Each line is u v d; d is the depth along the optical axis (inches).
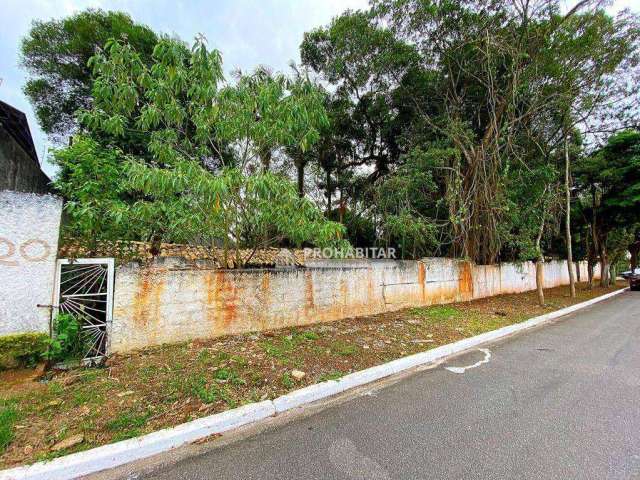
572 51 361.4
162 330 160.2
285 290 210.1
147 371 129.4
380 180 463.5
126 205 177.9
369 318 253.8
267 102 186.9
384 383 142.9
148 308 156.6
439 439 96.8
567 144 430.0
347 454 88.7
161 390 115.0
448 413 113.8
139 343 153.6
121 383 118.8
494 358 181.0
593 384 141.8
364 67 454.6
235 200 181.2
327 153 568.7
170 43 171.9
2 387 112.3
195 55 174.2
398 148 526.3
